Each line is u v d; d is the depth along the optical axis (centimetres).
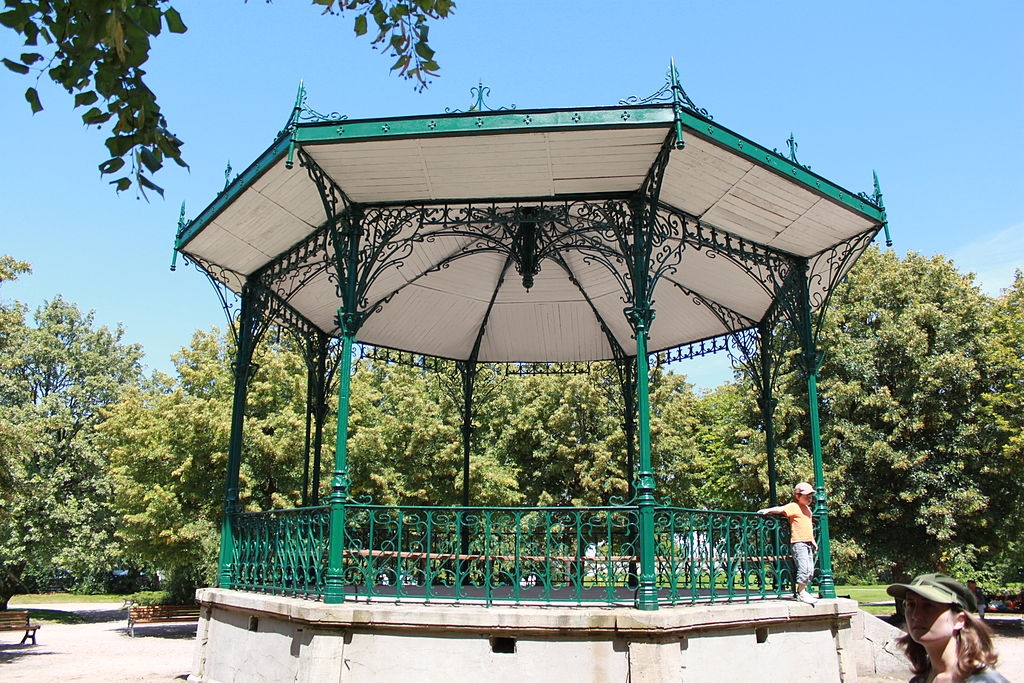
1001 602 2850
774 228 895
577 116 700
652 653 623
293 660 696
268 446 2078
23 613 2066
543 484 2270
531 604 693
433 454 2188
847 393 2191
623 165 762
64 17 352
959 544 2106
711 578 735
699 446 2920
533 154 743
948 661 247
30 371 3394
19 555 2692
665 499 703
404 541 1875
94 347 3619
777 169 766
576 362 1391
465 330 1321
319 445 1163
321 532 748
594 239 827
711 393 3069
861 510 2200
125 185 378
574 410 2244
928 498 2105
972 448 2088
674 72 704
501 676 638
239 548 948
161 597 3159
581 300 1260
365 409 2331
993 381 2158
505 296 1257
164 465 2131
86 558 2788
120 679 1353
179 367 2352
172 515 2031
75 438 2981
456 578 702
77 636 2344
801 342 956
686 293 1148
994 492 2122
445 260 1011
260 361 2273
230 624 849
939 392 2169
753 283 1037
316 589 728
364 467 2148
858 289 2400
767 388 1113
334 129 720
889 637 1196
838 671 789
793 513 845
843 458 2180
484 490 2083
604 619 628
